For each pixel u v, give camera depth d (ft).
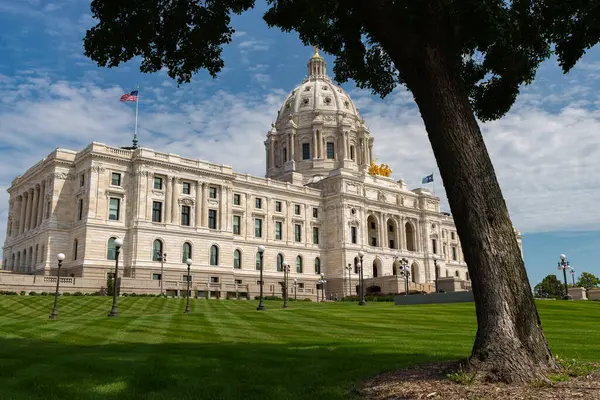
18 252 294.25
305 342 73.26
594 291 258.98
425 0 43.65
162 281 241.55
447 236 450.71
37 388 41.47
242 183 319.47
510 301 40.68
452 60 45.37
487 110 65.57
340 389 40.27
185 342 74.59
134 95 295.28
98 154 256.73
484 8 42.09
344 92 481.87
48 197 268.82
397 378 42.80
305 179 415.03
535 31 55.52
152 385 42.70
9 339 79.00
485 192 42.86
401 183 417.69
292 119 445.37
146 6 58.34
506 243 42.06
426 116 45.50
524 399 33.42
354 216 359.05
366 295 318.04
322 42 66.64
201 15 63.05
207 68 68.18
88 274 243.60
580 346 66.74
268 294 301.63
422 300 201.57
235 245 307.78
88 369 49.73
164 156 277.44
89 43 61.41
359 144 448.65
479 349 40.57
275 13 62.75
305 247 345.72
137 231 257.96
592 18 53.11
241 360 55.21
